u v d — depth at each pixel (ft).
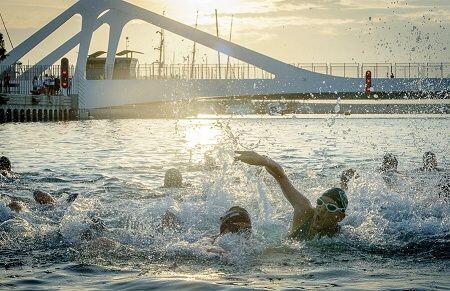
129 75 241.55
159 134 112.47
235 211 21.74
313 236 21.86
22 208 28.22
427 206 27.50
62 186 40.40
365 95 225.76
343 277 17.69
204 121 191.72
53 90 219.41
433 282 17.06
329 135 104.37
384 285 16.78
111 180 43.62
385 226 23.94
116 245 21.63
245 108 255.91
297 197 22.43
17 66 229.86
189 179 43.01
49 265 19.38
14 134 108.58
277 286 16.74
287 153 65.92
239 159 22.30
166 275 18.06
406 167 47.75
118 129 132.57
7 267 19.16
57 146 80.02
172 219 25.13
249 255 20.20
